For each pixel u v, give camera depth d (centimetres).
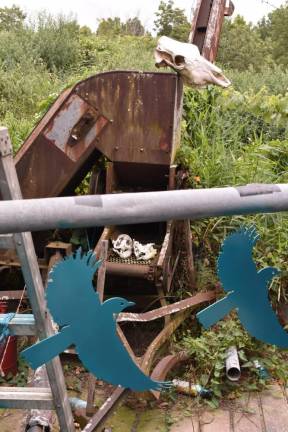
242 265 146
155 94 355
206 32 534
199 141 495
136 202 124
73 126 363
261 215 417
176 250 400
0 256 372
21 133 579
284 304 390
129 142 365
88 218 122
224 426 310
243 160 473
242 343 351
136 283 384
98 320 143
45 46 1162
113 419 313
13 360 335
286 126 578
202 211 129
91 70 1064
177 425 310
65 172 370
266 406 327
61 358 354
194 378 340
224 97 589
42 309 205
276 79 1008
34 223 119
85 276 140
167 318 353
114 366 147
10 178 195
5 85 881
